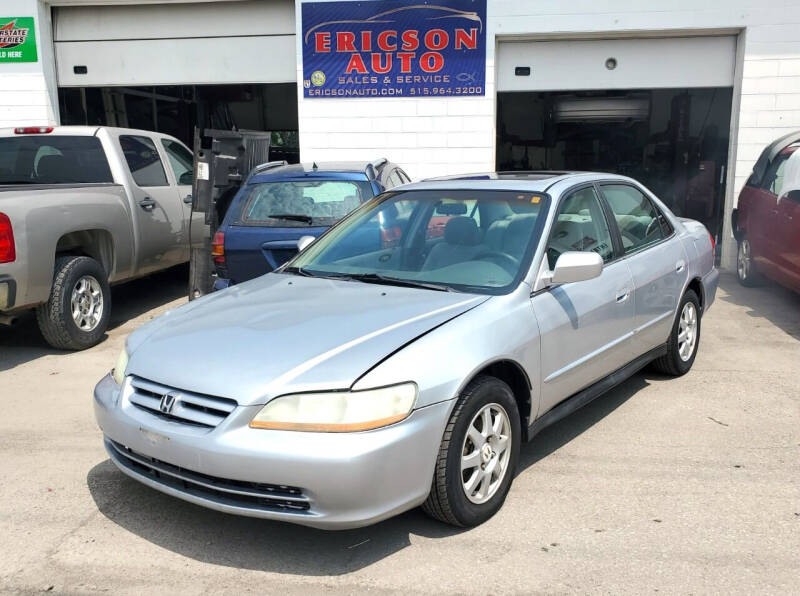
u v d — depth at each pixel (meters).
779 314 7.49
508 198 4.30
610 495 3.73
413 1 10.23
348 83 10.58
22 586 3.03
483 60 10.25
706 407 4.94
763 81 9.77
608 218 4.68
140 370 3.37
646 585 2.96
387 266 4.27
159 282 9.70
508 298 3.68
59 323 6.32
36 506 3.71
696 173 11.95
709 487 3.80
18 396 5.41
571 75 10.46
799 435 4.46
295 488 2.92
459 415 3.21
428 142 10.59
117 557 3.24
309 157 10.84
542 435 4.52
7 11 11.12
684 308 5.45
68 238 6.61
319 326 3.42
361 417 2.94
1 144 7.40
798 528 3.38
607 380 4.52
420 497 3.10
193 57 11.37
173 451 3.09
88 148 7.32
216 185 7.25
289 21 11.08
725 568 3.07
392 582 3.02
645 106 12.01
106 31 11.42
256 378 3.05
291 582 3.04
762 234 7.96
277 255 6.10
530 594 2.92
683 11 9.77
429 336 3.27
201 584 3.03
